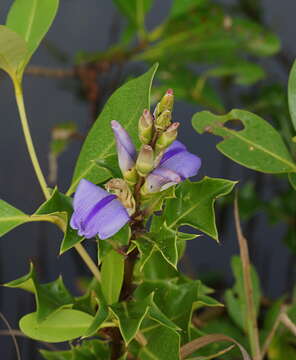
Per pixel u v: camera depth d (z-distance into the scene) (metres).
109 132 0.64
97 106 1.15
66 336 0.62
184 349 0.65
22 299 1.10
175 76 1.06
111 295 0.62
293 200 1.07
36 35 0.66
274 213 1.08
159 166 0.57
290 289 1.15
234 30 1.11
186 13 1.11
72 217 0.56
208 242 1.16
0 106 1.20
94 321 0.60
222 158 1.17
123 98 0.64
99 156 0.64
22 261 1.12
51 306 0.62
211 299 0.66
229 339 0.65
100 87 1.15
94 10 1.27
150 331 0.66
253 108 1.11
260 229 1.17
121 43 1.12
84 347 0.70
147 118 0.55
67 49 1.24
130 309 0.61
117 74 1.15
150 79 0.64
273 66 1.26
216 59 1.10
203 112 0.69
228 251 1.16
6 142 1.18
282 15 1.29
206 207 0.62
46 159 1.17
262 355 0.73
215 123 0.68
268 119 1.12
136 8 1.09
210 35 1.10
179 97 1.04
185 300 0.66
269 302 1.02
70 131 1.08
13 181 1.16
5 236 1.13
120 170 0.60
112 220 0.55
